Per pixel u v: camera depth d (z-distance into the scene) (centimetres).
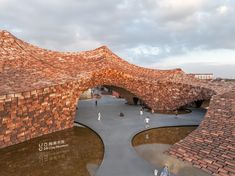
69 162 1572
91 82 2850
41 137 2106
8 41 2588
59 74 2611
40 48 2978
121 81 3278
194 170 1359
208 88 3041
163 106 3434
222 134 1619
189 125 2552
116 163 1508
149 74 3888
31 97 2036
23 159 1605
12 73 2233
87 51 3525
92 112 3212
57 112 2308
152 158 1608
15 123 1898
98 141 2022
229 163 1309
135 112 3256
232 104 2031
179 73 4106
